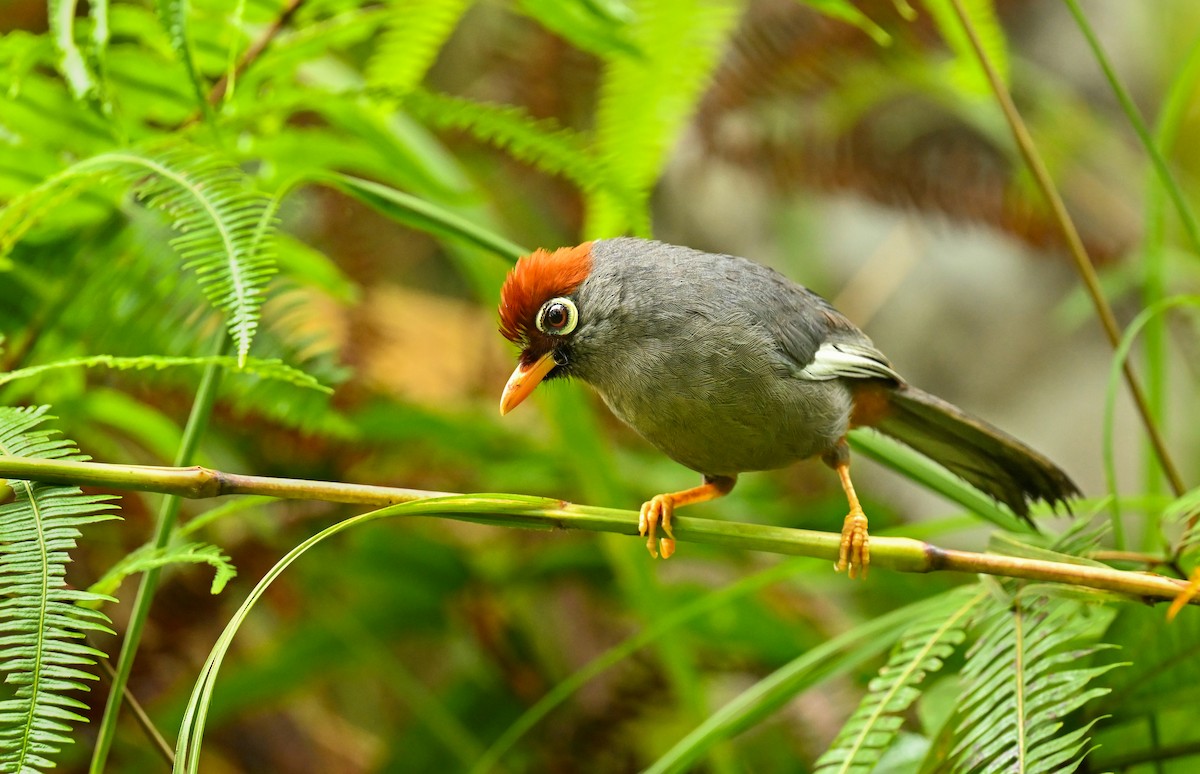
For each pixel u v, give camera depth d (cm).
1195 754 596
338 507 993
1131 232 1305
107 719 543
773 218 1467
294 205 840
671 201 1470
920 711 658
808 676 680
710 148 1134
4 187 722
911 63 1099
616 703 975
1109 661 598
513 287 705
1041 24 1508
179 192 589
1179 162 1480
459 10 783
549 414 833
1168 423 1425
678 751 641
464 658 1122
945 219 1177
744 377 669
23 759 414
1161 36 1502
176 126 765
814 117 1111
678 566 1144
